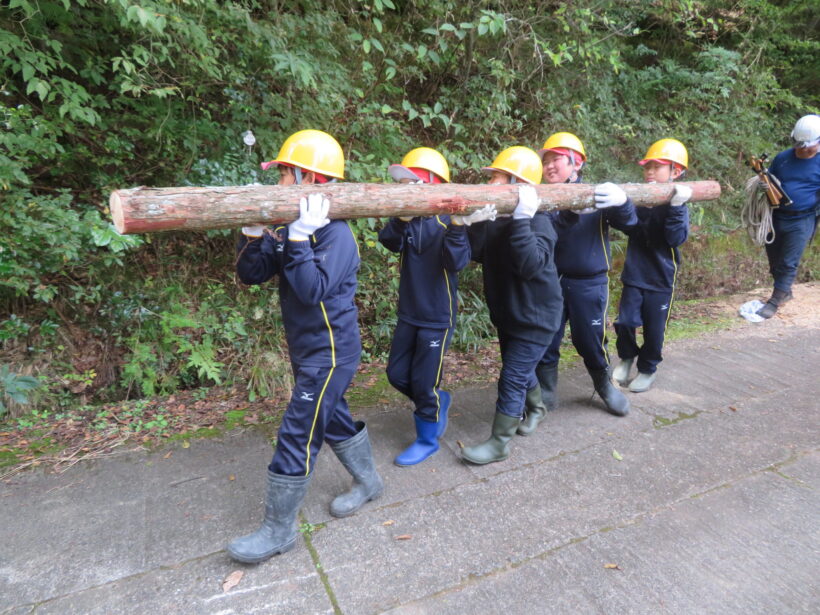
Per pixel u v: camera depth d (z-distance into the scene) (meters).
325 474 2.48
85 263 3.52
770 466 2.52
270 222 1.70
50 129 3.07
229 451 2.74
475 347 4.27
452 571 1.86
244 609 1.70
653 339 3.33
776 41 7.27
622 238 5.37
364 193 1.83
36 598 1.75
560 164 2.76
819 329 4.71
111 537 2.05
